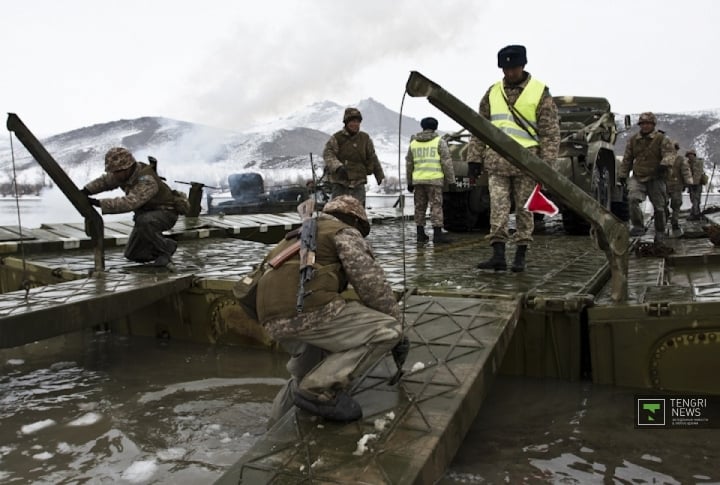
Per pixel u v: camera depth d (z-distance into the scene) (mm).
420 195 7875
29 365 4465
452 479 2650
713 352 3445
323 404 2607
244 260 6457
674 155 8375
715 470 2701
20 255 6941
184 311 5082
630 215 9055
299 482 2166
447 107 3572
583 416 3309
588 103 10219
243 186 17000
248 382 4008
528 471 2719
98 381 4074
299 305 2529
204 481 2664
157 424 3312
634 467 2738
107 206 5461
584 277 4824
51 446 3039
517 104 4887
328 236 2701
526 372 3986
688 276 5688
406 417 2590
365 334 2600
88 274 5352
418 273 5223
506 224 5184
